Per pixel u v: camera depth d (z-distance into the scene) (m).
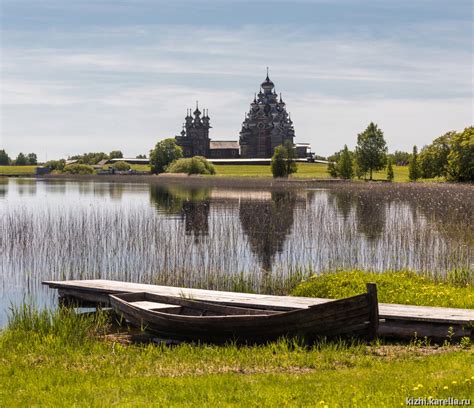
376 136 121.00
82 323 17.44
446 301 19.08
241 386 11.49
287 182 123.31
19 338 16.34
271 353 14.42
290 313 15.31
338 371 12.59
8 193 102.50
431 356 13.52
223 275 28.77
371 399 10.15
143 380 12.26
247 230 47.03
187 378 12.36
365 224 48.16
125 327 19.09
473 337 15.34
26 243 37.97
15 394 11.73
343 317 15.25
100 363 14.12
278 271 30.31
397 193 70.62
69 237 37.38
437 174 107.50
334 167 138.12
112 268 31.69
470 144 92.25
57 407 10.72
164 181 152.00
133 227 41.25
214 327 16.02
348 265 31.98
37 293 26.50
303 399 10.41
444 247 32.72
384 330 16.03
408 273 24.55
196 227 49.38
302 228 44.56
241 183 130.25
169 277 28.84
